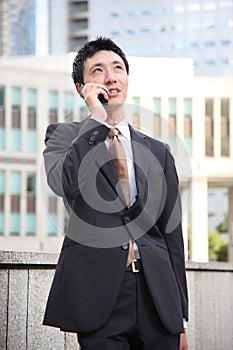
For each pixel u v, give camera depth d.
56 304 3.10
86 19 106.19
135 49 98.19
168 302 3.12
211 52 94.88
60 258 3.17
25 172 43.25
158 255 3.15
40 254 5.06
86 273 3.07
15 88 42.19
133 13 97.69
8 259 4.86
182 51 95.81
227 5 94.31
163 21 97.31
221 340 7.22
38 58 42.19
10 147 42.72
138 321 3.10
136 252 3.13
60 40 108.69
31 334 5.02
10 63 42.34
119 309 3.08
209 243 45.34
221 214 77.31
